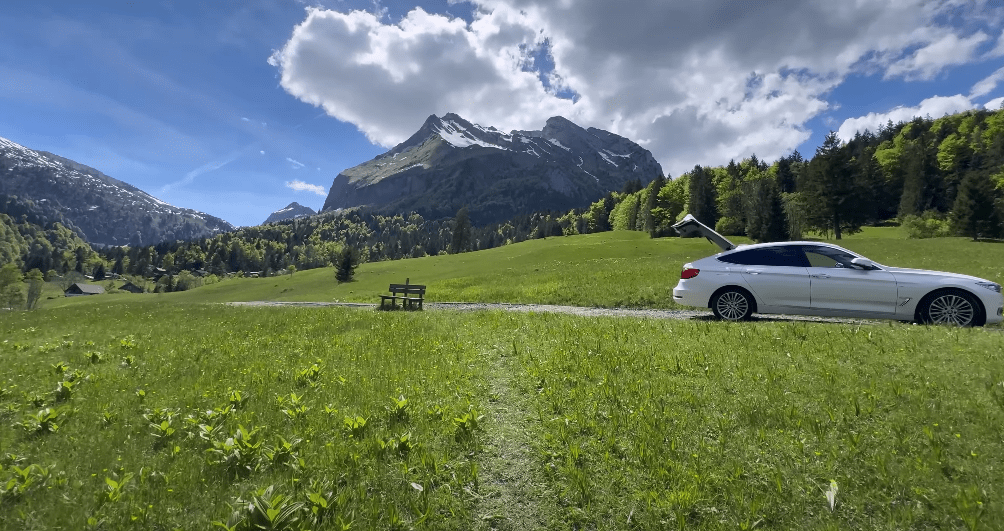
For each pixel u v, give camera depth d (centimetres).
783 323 962
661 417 483
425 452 426
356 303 2697
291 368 772
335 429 488
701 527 327
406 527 334
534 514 351
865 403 489
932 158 11112
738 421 470
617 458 414
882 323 1037
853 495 348
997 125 10638
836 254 1080
